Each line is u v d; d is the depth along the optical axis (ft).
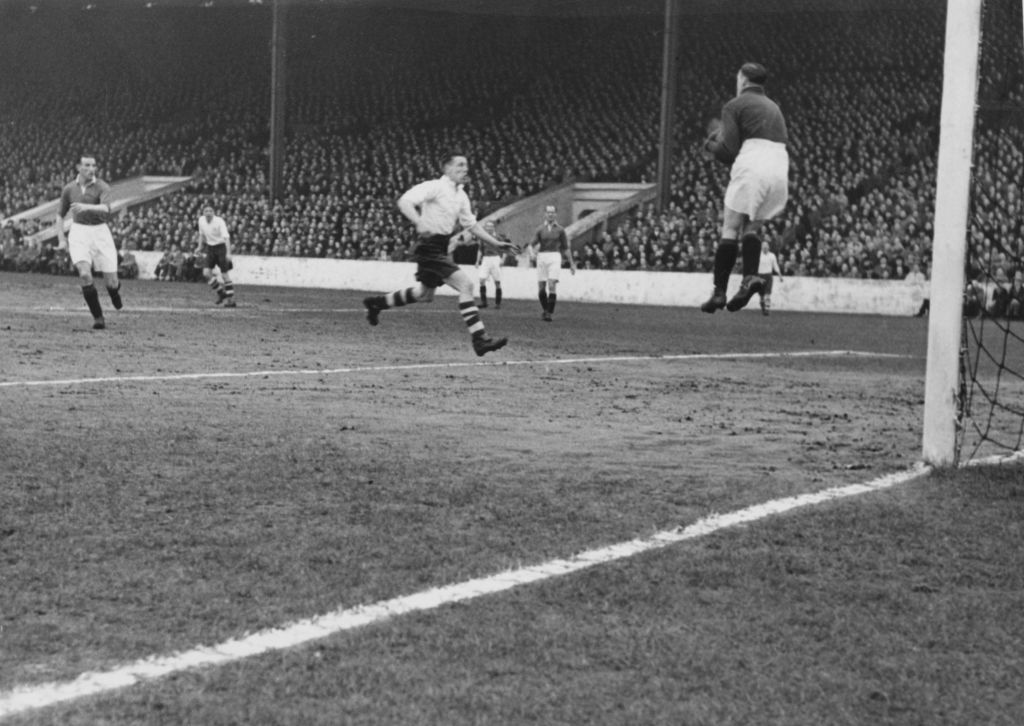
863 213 109.91
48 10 181.98
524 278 109.09
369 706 8.82
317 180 144.46
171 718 8.52
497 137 148.05
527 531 14.66
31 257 129.39
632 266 106.32
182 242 125.59
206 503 15.84
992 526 15.47
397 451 20.57
